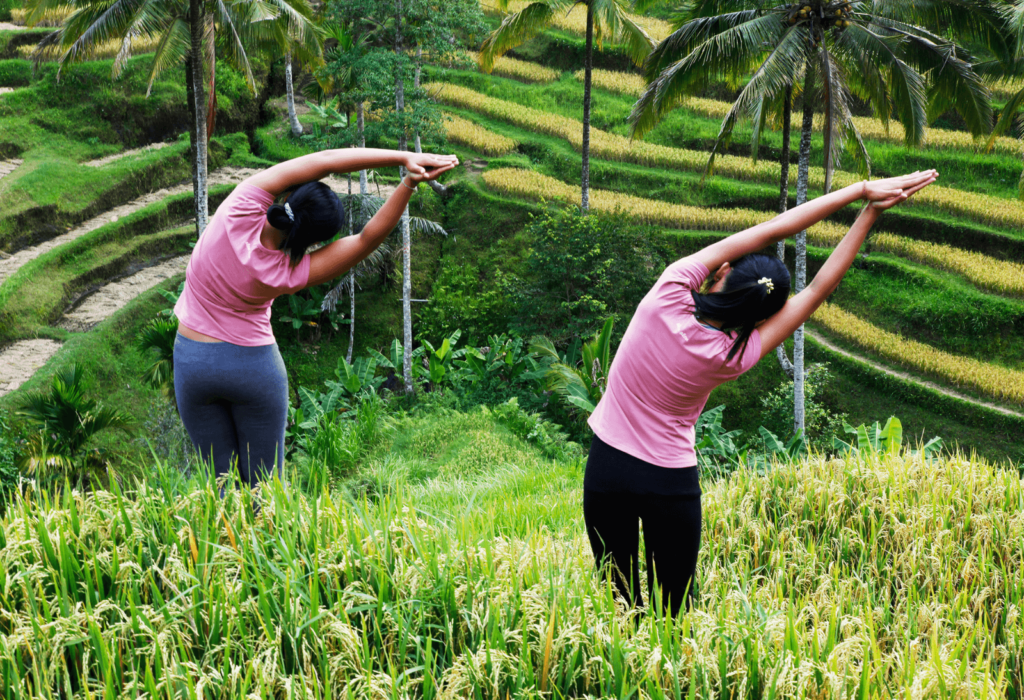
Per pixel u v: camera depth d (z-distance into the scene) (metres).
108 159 29.62
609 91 38.66
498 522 4.67
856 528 4.07
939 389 22.77
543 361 21.83
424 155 2.72
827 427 21.22
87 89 30.61
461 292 26.25
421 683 2.11
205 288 2.82
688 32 17.05
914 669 2.21
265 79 35.66
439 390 22.62
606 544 2.75
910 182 2.56
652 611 2.32
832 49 16.92
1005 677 2.74
